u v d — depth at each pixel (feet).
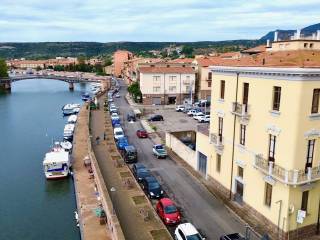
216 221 103.76
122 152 172.86
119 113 293.84
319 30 115.24
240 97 106.32
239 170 111.34
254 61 106.83
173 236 96.94
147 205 113.39
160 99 339.77
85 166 168.55
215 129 123.85
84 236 102.06
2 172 174.91
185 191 126.21
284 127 87.71
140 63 395.34
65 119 313.12
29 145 224.33
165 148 183.11
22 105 405.59
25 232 118.11
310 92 83.97
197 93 346.74
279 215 91.25
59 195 147.13
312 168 87.15
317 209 93.86
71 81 589.73
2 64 568.82
